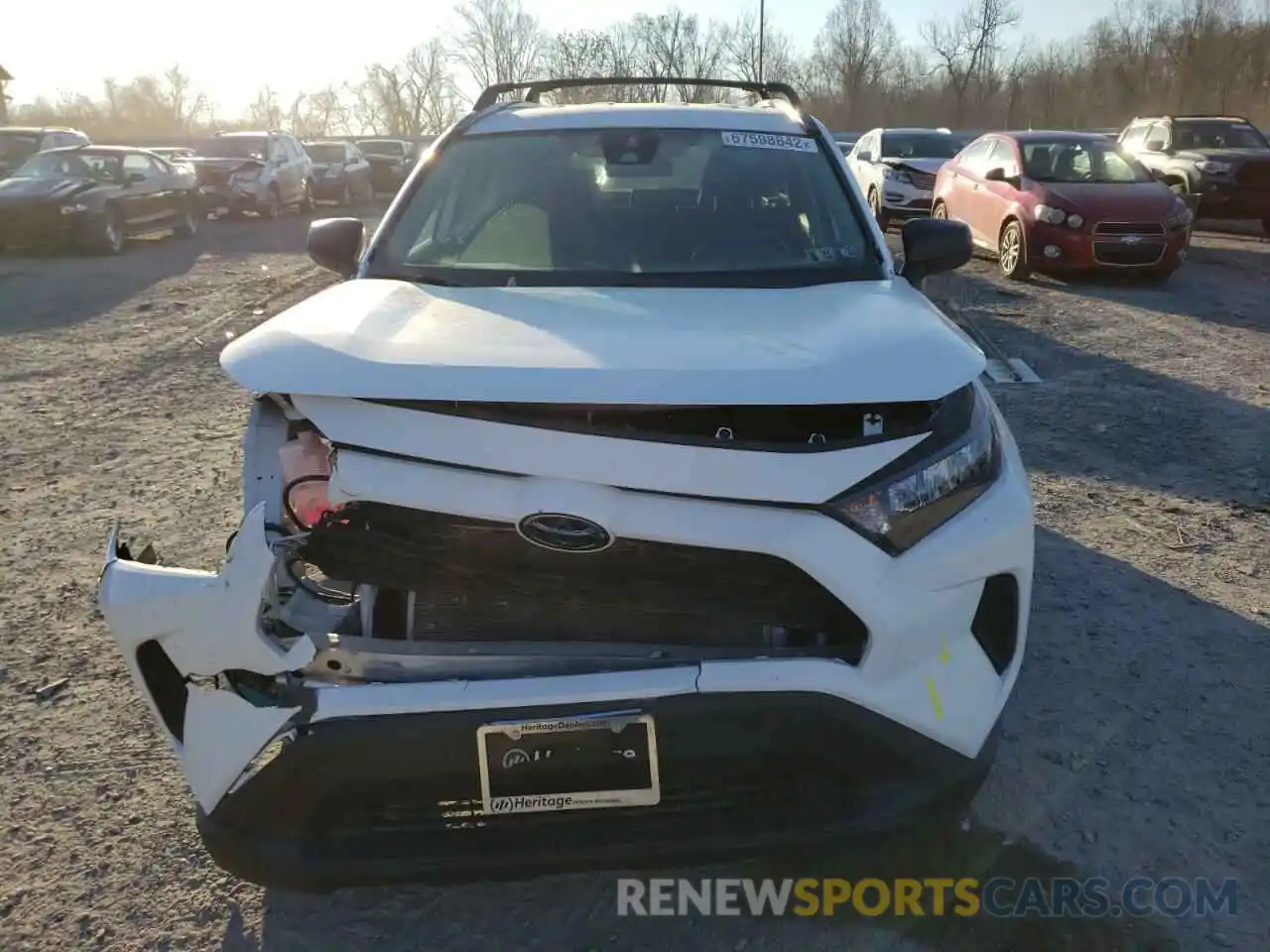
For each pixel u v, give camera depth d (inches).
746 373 81.4
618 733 79.7
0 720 127.4
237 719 81.3
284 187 845.8
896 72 1921.8
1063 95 1947.6
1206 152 601.3
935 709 84.5
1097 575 161.6
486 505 79.7
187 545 174.4
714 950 92.7
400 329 92.7
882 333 92.4
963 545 85.7
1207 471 207.9
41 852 105.0
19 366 310.2
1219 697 129.1
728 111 153.1
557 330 92.6
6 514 192.4
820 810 83.4
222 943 94.0
